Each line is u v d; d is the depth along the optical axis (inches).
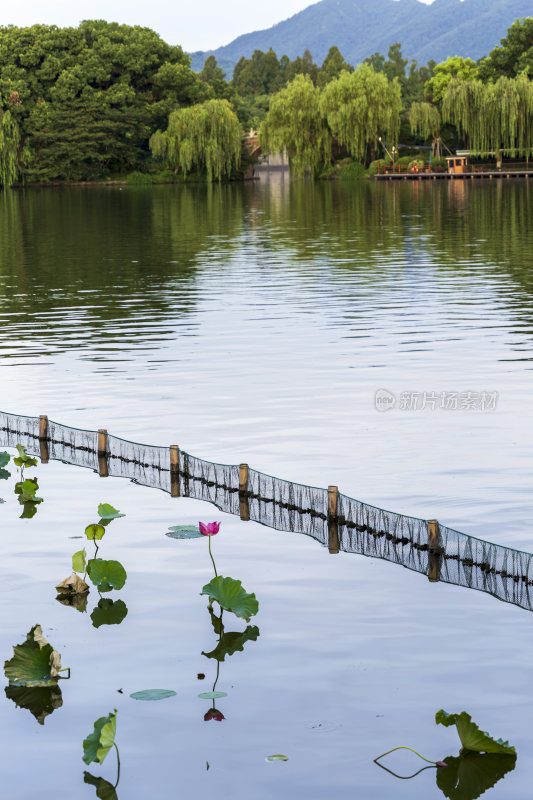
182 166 6013.8
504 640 424.5
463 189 4271.7
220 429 753.0
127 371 956.0
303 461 673.6
